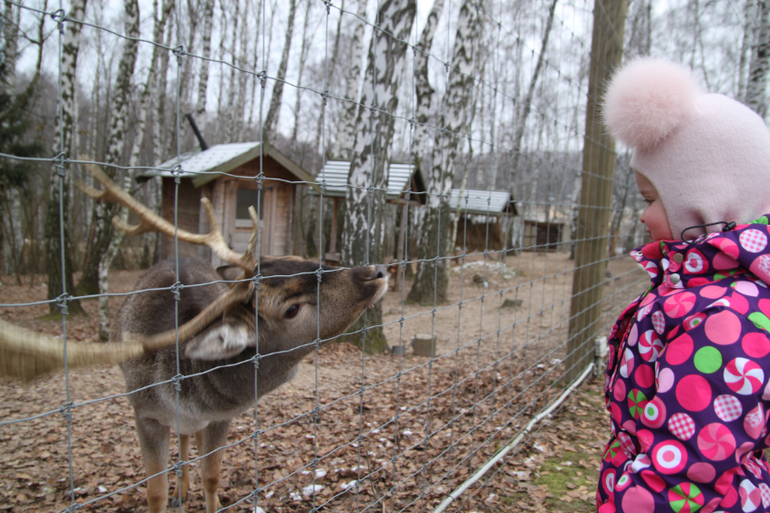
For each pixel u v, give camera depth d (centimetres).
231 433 416
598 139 509
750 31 1869
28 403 481
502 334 891
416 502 305
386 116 659
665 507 120
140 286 307
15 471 346
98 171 176
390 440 407
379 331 746
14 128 1056
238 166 993
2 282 1278
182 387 247
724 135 139
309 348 251
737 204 141
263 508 311
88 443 393
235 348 216
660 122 142
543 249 2319
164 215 1150
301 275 242
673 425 122
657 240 162
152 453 262
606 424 430
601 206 528
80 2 854
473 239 2116
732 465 117
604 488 158
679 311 130
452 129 1138
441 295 1223
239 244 1014
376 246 675
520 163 1777
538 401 480
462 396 518
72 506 138
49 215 945
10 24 831
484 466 319
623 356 151
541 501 312
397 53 660
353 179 687
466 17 1073
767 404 120
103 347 160
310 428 430
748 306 123
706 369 120
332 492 329
